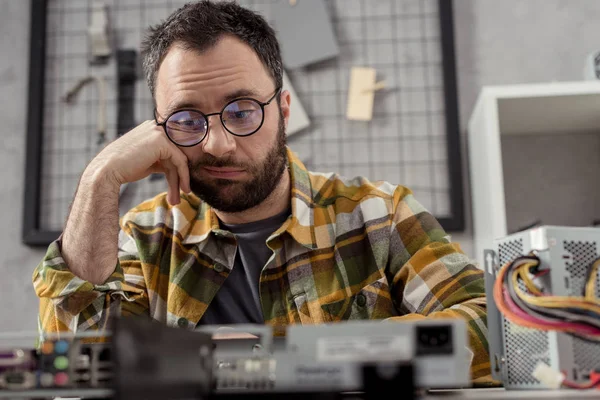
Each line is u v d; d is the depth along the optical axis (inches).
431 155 83.5
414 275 51.9
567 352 31.0
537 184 82.5
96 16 87.2
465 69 85.6
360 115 84.2
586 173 82.4
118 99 86.1
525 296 29.9
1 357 25.7
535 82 85.1
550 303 29.2
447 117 83.0
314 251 54.4
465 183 83.2
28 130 85.4
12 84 88.1
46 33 88.0
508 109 74.9
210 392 26.5
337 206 56.7
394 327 25.3
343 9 86.7
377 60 85.7
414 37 85.9
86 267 47.2
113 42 87.7
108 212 48.6
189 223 56.6
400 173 83.4
